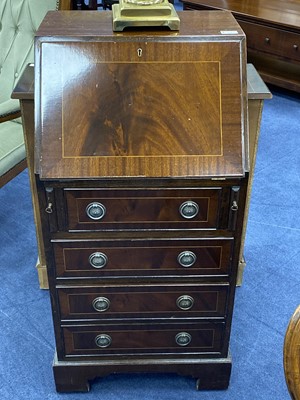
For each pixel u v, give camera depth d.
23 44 1.88
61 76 1.06
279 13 2.96
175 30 1.11
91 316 1.29
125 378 1.46
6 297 1.71
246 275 1.82
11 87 1.93
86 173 1.05
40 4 1.79
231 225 1.15
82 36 1.07
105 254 1.19
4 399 1.39
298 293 1.74
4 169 1.67
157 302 1.28
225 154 1.07
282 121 2.88
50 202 1.10
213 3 3.13
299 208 2.18
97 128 1.06
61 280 1.23
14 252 1.91
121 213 1.13
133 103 1.06
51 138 1.06
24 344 1.55
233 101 1.07
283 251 1.93
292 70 3.13
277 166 2.47
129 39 1.06
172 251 1.20
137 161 1.06
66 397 1.40
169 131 1.06
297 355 0.63
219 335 1.34
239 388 1.43
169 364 1.37
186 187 1.09
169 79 1.07
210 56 1.07
